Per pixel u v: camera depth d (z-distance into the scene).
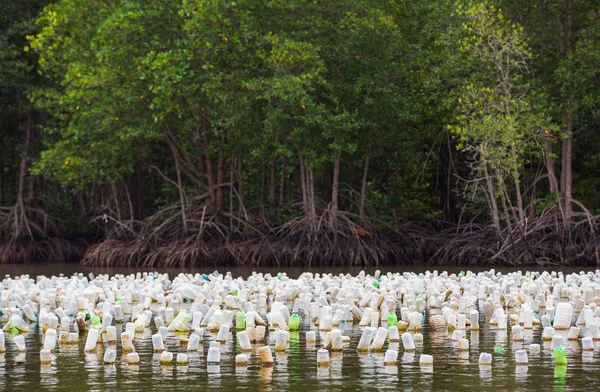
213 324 17.39
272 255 41.66
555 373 12.81
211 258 42.16
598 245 38.03
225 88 42.19
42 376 12.95
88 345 15.12
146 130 42.53
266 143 43.44
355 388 11.89
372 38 42.41
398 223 45.25
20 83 50.81
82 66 42.84
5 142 55.22
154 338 14.98
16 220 50.81
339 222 42.78
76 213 57.00
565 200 40.06
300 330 17.38
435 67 42.75
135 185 54.22
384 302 20.03
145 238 43.91
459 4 40.28
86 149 44.75
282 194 47.72
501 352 14.62
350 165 49.16
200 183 46.12
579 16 40.19
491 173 44.22
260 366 13.50
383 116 44.00
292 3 41.72
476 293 22.92
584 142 45.94
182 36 42.62
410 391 11.69
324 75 43.44
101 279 26.66
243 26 41.06
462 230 46.41
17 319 17.70
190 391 11.82
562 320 17.06
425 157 50.88
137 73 41.91
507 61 38.38
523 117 38.03
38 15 51.53
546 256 38.81
